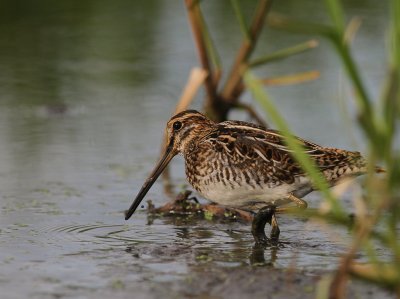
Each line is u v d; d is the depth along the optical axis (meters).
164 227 12.90
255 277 10.38
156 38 23.42
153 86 20.31
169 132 13.67
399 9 8.03
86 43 23.02
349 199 13.87
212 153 12.56
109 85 20.36
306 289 9.95
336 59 21.92
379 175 13.12
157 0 26.69
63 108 18.84
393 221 8.77
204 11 25.56
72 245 11.84
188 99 15.95
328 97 19.25
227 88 16.67
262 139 12.41
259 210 12.12
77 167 15.54
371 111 8.18
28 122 18.00
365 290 9.84
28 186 14.51
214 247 11.83
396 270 8.91
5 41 23.02
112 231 12.56
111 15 25.27
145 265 10.94
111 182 14.89
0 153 16.12
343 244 11.83
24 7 25.42
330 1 7.95
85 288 10.07
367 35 23.42
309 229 12.66
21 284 10.22
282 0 26.06
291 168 12.14
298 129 17.09
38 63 21.67
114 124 17.98
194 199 13.81
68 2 26.05
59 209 13.49
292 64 21.45
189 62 21.70
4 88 20.06
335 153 12.10
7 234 12.26
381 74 20.06
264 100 8.72
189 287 10.06
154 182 14.39
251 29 16.17
